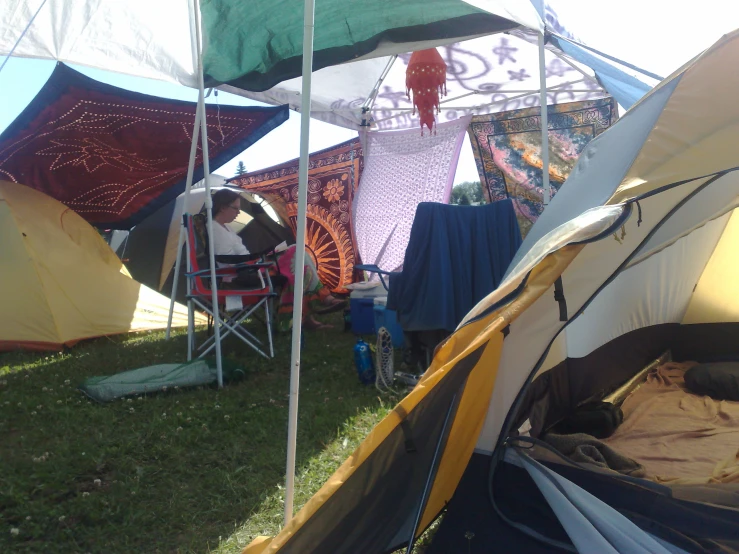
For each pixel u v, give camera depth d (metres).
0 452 3.06
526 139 7.09
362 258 7.72
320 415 3.53
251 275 4.80
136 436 3.22
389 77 6.68
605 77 5.01
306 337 5.77
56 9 3.75
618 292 3.84
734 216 4.38
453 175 7.46
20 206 5.64
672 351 4.87
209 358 4.46
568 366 3.54
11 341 5.25
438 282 3.88
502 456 2.42
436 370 1.91
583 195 2.32
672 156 1.99
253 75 4.27
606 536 2.05
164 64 4.22
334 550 1.92
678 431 3.41
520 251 2.68
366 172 7.73
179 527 2.43
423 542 2.32
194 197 7.79
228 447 3.12
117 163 5.81
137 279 7.67
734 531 2.05
